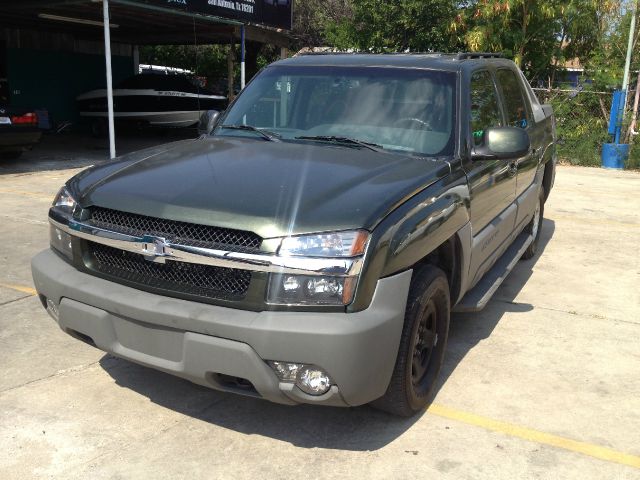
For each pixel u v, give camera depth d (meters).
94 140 17.84
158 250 2.92
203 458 3.05
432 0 16.66
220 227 2.83
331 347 2.69
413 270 3.27
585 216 8.90
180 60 26.05
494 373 4.00
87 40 20.44
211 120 4.57
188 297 2.92
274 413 3.46
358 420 3.41
